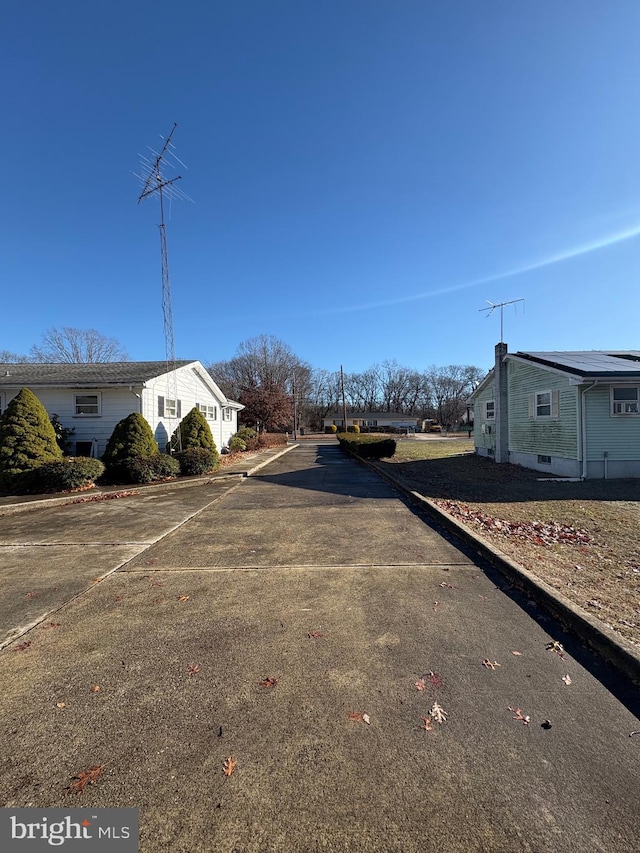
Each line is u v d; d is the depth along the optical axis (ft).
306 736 6.79
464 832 5.20
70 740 6.76
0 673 8.61
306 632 10.14
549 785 5.84
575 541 16.89
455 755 6.38
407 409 256.11
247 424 131.03
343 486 34.19
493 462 49.49
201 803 5.64
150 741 6.72
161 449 47.80
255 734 6.85
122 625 10.62
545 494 27.76
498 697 7.73
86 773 6.14
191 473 39.65
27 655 9.27
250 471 43.86
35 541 18.45
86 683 8.24
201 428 48.16
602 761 6.25
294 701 7.64
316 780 5.97
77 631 10.34
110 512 24.48
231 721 7.14
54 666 8.83
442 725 7.01
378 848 5.03
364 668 8.64
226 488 33.53
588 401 34.60
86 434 43.78
